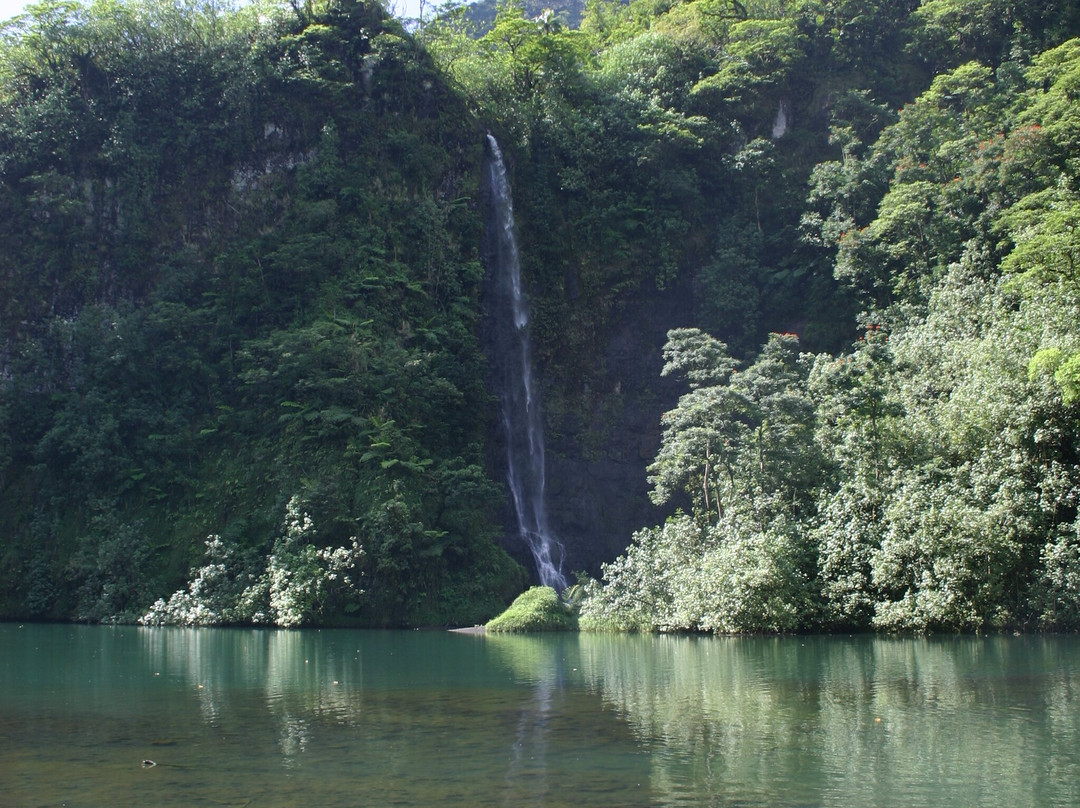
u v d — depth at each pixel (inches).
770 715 598.9
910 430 1251.8
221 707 665.6
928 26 2657.5
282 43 2197.3
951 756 480.7
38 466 1877.5
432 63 2299.5
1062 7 2615.7
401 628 1577.3
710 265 2255.2
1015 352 1257.4
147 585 1707.7
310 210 2016.5
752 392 1401.3
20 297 2047.2
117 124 2114.9
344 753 505.4
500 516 1984.5
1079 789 418.6
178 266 2057.1
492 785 434.9
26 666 940.6
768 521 1277.1
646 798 410.9
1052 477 1115.3
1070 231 1449.3
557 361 2185.0
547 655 1000.9
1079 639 1024.9
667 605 1294.3
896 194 1955.0
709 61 2576.3
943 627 1125.1
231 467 1823.3
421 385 1877.5
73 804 410.6
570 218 2274.9
